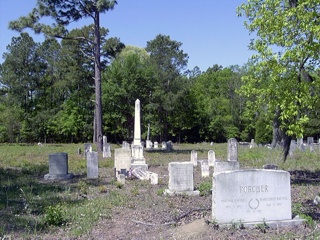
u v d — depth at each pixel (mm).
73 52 59312
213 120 72312
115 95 52531
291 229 7898
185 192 12930
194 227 8258
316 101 9180
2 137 66875
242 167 21000
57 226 9156
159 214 10133
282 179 8414
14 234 8477
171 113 67312
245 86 12609
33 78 73875
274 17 9805
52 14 32594
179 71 66875
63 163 18188
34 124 68250
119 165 19984
